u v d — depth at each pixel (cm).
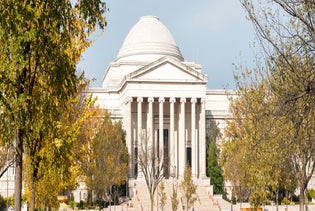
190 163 15888
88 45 3291
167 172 14775
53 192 4938
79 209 11606
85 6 2678
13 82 2458
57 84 2619
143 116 15962
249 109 4488
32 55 2545
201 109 15488
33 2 2425
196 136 15638
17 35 2391
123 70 17138
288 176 5803
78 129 3550
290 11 2883
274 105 3209
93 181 10562
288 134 3906
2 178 14088
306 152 4166
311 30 2850
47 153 3062
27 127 2634
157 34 17938
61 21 2591
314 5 2816
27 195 4994
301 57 3036
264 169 5225
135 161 14850
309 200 12281
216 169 14650
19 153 2669
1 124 2503
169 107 16250
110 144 11994
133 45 17838
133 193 13725
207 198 13300
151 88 15375
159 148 14850
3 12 2341
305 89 2878
